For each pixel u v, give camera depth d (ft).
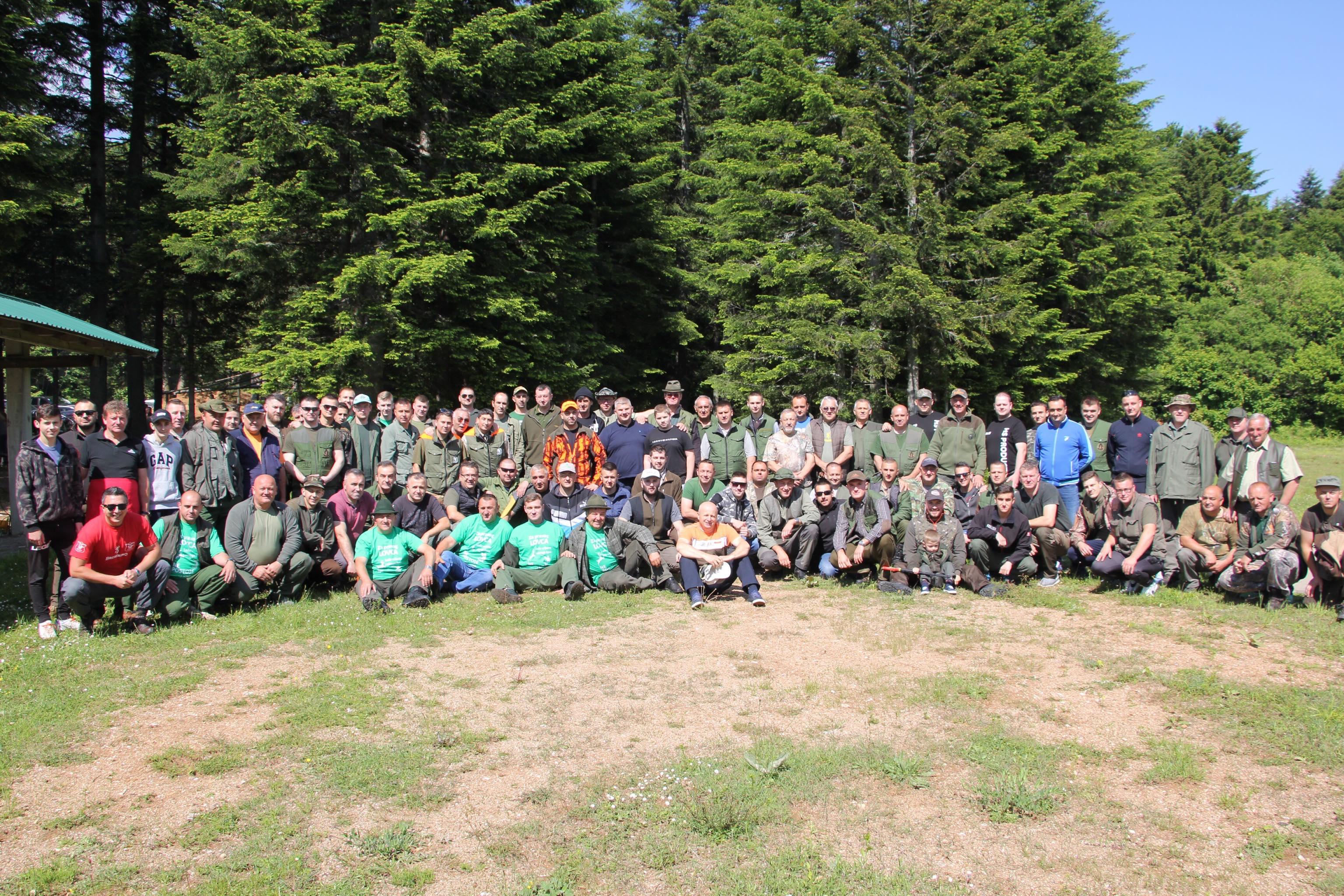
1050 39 76.95
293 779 14.55
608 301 65.87
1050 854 12.60
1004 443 31.14
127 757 15.26
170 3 68.13
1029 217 66.69
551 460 30.48
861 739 16.25
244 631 22.89
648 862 12.30
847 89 63.62
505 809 13.69
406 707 17.72
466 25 53.47
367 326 51.11
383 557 26.45
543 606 25.90
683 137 85.51
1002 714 17.40
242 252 51.49
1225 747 15.83
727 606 26.17
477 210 53.16
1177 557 26.45
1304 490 58.85
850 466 32.58
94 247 70.79
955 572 27.35
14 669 19.47
